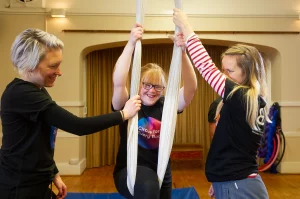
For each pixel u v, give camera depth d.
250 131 1.24
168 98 1.33
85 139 4.75
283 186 3.67
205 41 4.50
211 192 1.59
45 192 1.24
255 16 4.28
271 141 4.36
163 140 1.30
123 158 1.41
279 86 4.40
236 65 1.27
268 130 4.38
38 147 1.16
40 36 1.13
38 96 1.11
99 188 3.58
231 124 1.26
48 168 1.22
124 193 1.34
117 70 1.33
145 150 1.38
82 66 4.46
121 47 4.95
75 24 4.19
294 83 4.34
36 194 1.18
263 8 4.30
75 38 4.21
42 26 4.18
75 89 4.21
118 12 4.20
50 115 1.11
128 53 1.31
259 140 1.30
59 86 4.20
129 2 4.22
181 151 4.51
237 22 4.29
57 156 4.24
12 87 1.13
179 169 4.51
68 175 4.21
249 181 1.24
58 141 4.24
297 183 3.81
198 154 4.52
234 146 1.26
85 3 4.20
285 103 4.34
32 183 1.16
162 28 4.23
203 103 5.06
